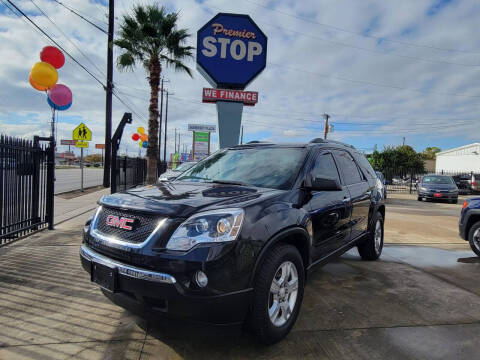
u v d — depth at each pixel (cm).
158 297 228
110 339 275
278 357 255
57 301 344
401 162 4288
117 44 1666
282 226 269
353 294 387
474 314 340
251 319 249
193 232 231
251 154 390
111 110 1791
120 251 248
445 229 868
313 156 363
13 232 564
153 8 1644
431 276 462
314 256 332
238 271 233
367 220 487
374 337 289
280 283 271
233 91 1019
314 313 333
